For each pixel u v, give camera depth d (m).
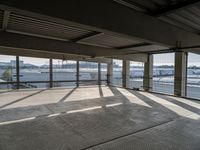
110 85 12.43
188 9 3.02
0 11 3.01
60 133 3.33
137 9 3.08
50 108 5.34
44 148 2.71
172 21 3.74
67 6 2.30
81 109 5.27
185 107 5.59
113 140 3.04
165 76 9.89
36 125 3.77
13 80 9.77
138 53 9.20
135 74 11.37
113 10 2.79
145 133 3.37
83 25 2.50
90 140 3.03
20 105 5.71
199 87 9.10
